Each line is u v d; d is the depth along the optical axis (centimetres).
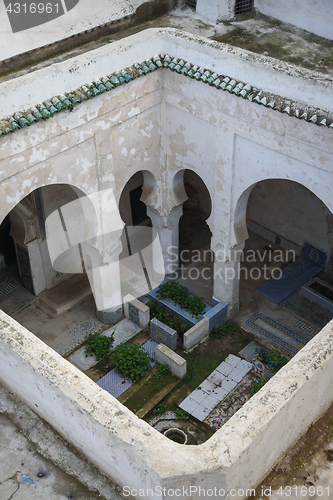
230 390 1140
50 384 543
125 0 1171
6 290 1373
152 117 1112
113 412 512
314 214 1391
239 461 484
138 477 501
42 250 1295
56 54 1093
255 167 1024
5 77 1034
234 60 950
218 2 1163
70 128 955
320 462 577
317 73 876
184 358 1205
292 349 1223
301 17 1152
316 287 1378
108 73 980
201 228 1597
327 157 897
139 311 1248
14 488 556
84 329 1278
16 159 909
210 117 1038
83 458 582
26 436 602
